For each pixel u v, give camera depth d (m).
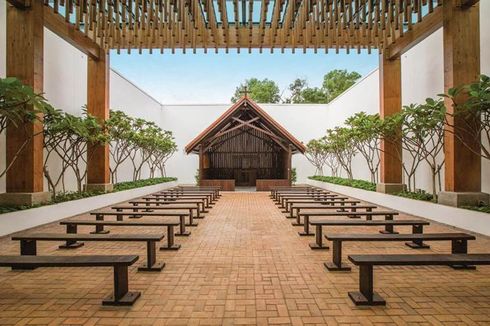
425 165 8.85
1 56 6.78
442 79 8.05
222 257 4.32
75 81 9.68
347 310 2.77
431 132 7.18
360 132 9.98
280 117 19.05
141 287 3.28
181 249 4.73
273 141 17.77
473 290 3.21
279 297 3.04
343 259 4.21
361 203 9.96
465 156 6.39
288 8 7.26
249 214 8.04
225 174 17.86
